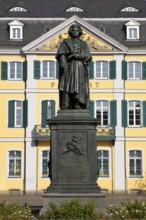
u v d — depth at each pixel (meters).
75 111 19.36
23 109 53.19
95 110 53.28
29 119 52.94
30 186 52.19
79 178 18.95
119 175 52.53
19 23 55.22
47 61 53.72
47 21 56.25
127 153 52.91
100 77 53.81
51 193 18.58
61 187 18.80
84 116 19.31
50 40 53.81
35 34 55.28
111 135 52.56
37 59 53.69
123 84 53.62
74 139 19.08
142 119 53.31
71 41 19.91
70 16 56.75
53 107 53.12
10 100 53.25
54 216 17.25
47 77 53.53
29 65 53.56
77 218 17.08
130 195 51.00
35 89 53.25
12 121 52.94
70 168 18.98
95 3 58.69
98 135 52.56
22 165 52.59
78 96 19.39
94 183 18.88
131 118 53.47
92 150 19.08
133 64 54.12
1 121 53.09
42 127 52.84
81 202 18.41
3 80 53.50
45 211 18.02
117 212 17.69
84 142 19.12
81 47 19.81
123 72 53.75
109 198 46.22
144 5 59.22
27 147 52.69
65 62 19.58
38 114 53.09
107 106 53.47
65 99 19.52
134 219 17.52
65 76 19.55
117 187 52.38
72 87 19.34
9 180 52.34
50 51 53.56
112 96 53.53
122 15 56.97
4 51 53.75
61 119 19.17
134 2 59.66
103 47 53.88
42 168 52.56
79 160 19.02
